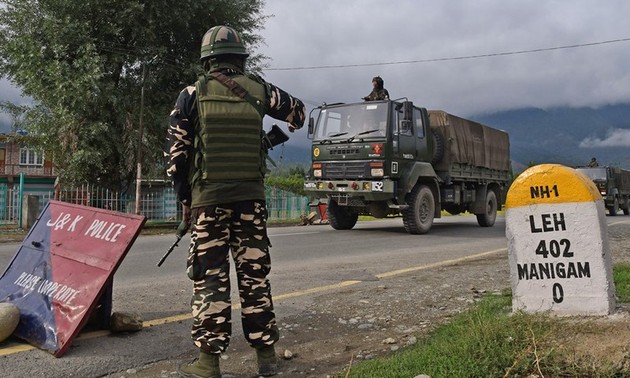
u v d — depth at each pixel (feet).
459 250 30.48
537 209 12.37
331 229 47.14
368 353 11.33
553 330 10.19
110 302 12.57
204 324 9.66
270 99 10.23
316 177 39.96
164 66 59.67
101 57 54.75
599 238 11.71
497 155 53.11
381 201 38.73
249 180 9.84
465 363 9.34
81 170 55.31
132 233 11.95
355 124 38.09
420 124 40.37
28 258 13.15
